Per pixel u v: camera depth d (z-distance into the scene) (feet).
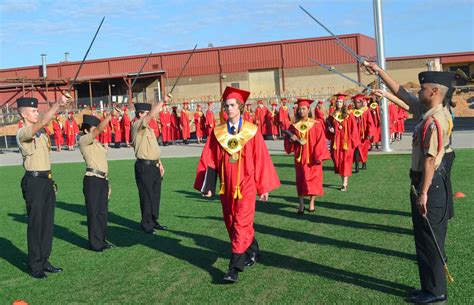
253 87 154.30
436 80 16.31
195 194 40.81
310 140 30.99
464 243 22.99
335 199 35.09
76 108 135.23
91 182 25.98
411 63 160.15
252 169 20.74
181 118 97.04
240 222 20.40
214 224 30.48
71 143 98.63
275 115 96.27
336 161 38.55
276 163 56.54
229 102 20.90
